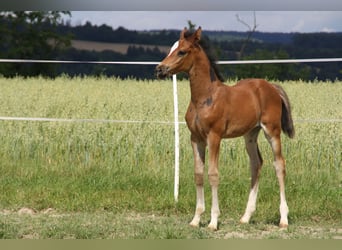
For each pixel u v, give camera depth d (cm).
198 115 862
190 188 1101
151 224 909
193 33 856
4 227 871
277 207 1016
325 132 1348
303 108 1521
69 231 863
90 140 1383
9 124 1435
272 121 916
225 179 1169
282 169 921
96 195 1061
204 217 972
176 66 847
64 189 1099
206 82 861
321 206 1001
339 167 1297
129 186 1123
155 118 1434
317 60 1022
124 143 1368
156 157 1320
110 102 1659
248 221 929
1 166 1262
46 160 1345
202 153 891
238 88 897
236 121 877
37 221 923
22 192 1073
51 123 1428
